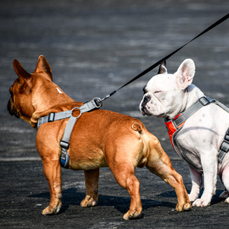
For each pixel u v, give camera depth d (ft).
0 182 36.37
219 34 164.25
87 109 28.17
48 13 268.21
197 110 28.73
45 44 148.25
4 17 248.32
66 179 37.19
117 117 26.73
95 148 26.73
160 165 26.89
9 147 48.26
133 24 203.00
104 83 86.48
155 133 52.13
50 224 25.57
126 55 122.42
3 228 25.02
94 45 144.56
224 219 25.25
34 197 31.96
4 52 130.00
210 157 28.37
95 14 258.78
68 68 104.99
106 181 36.17
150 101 28.78
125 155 25.04
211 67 102.42
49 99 29.81
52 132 27.86
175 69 94.32
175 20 212.64
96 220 26.05
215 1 317.01
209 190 28.48
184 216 26.04
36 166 41.45
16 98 30.73
